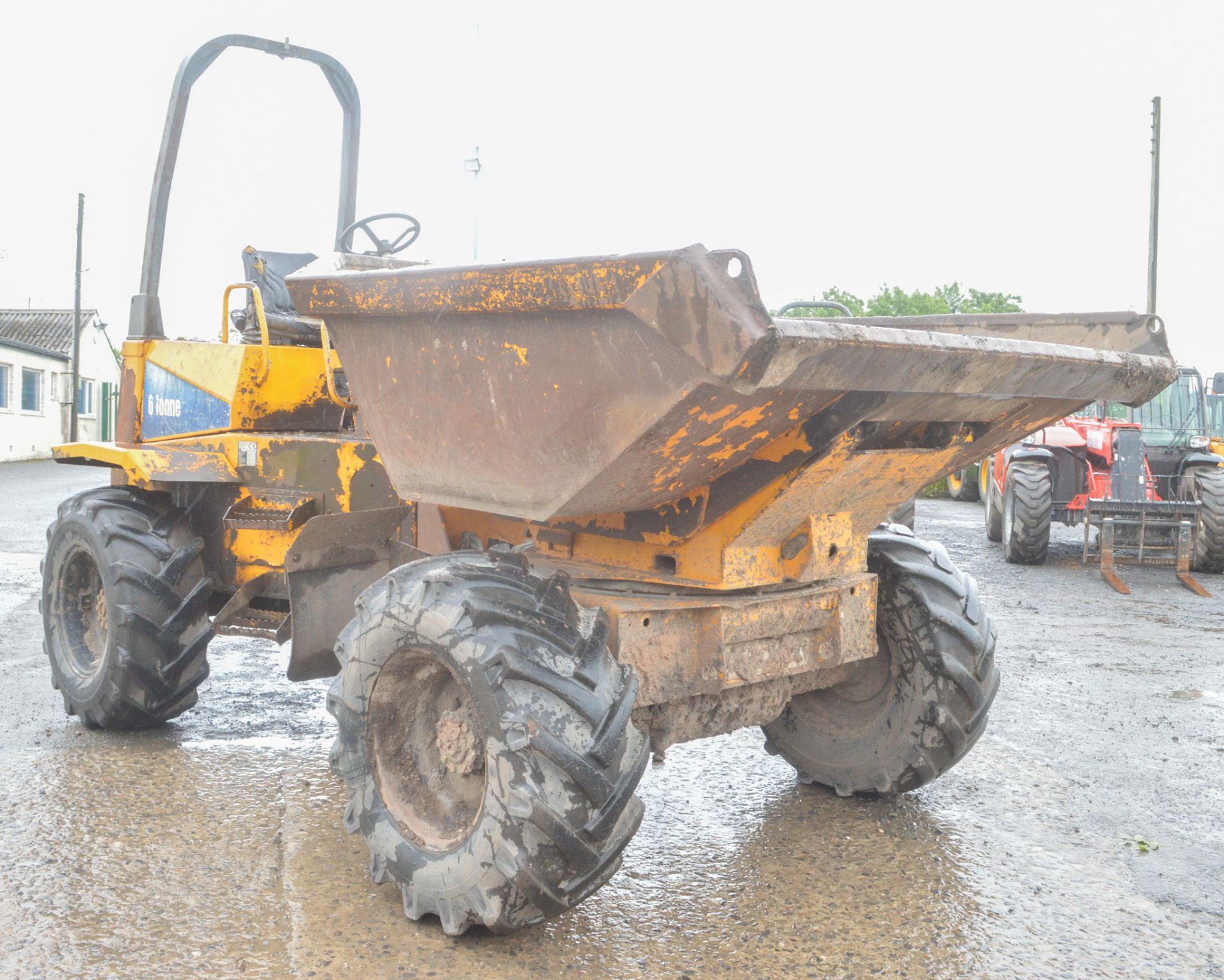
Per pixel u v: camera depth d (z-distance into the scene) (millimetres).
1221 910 3215
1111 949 2961
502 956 2852
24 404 32844
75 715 4812
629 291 2379
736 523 3020
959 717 3682
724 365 2230
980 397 2938
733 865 3469
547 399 2730
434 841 2930
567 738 2613
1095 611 8438
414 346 3082
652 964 2832
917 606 3670
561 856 2625
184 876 3281
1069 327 3744
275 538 4520
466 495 3137
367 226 5512
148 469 4379
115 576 4449
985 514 14211
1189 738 4945
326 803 3912
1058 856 3590
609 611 2969
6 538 11477
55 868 3316
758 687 3455
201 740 4672
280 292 5453
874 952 2920
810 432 2783
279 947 2861
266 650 6531
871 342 2367
